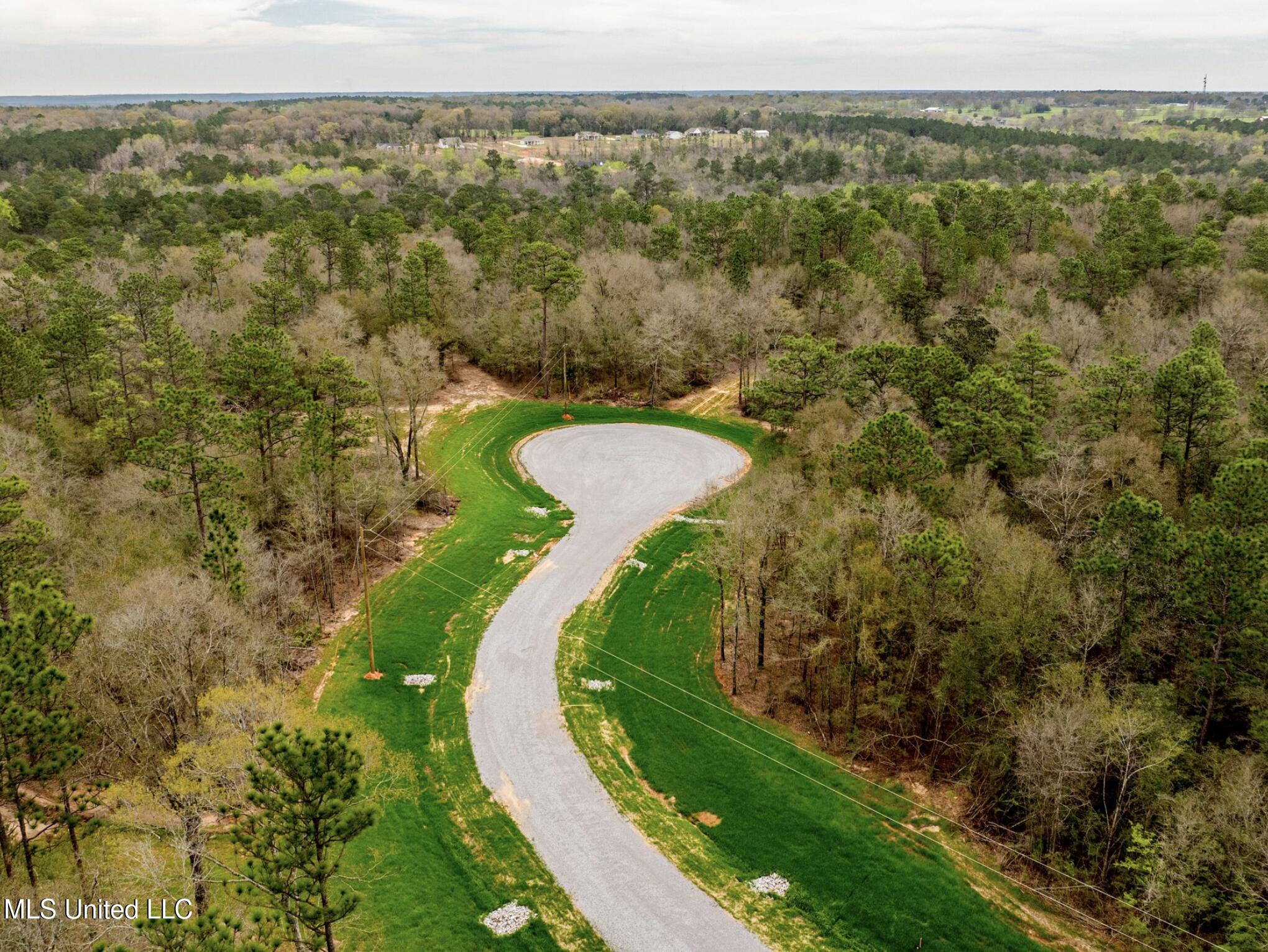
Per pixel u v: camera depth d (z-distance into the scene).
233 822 45.12
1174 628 51.28
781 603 59.66
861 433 65.12
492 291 128.62
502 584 73.94
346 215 182.62
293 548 71.81
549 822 49.22
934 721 55.09
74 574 59.78
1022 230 148.12
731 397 119.31
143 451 61.41
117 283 104.69
